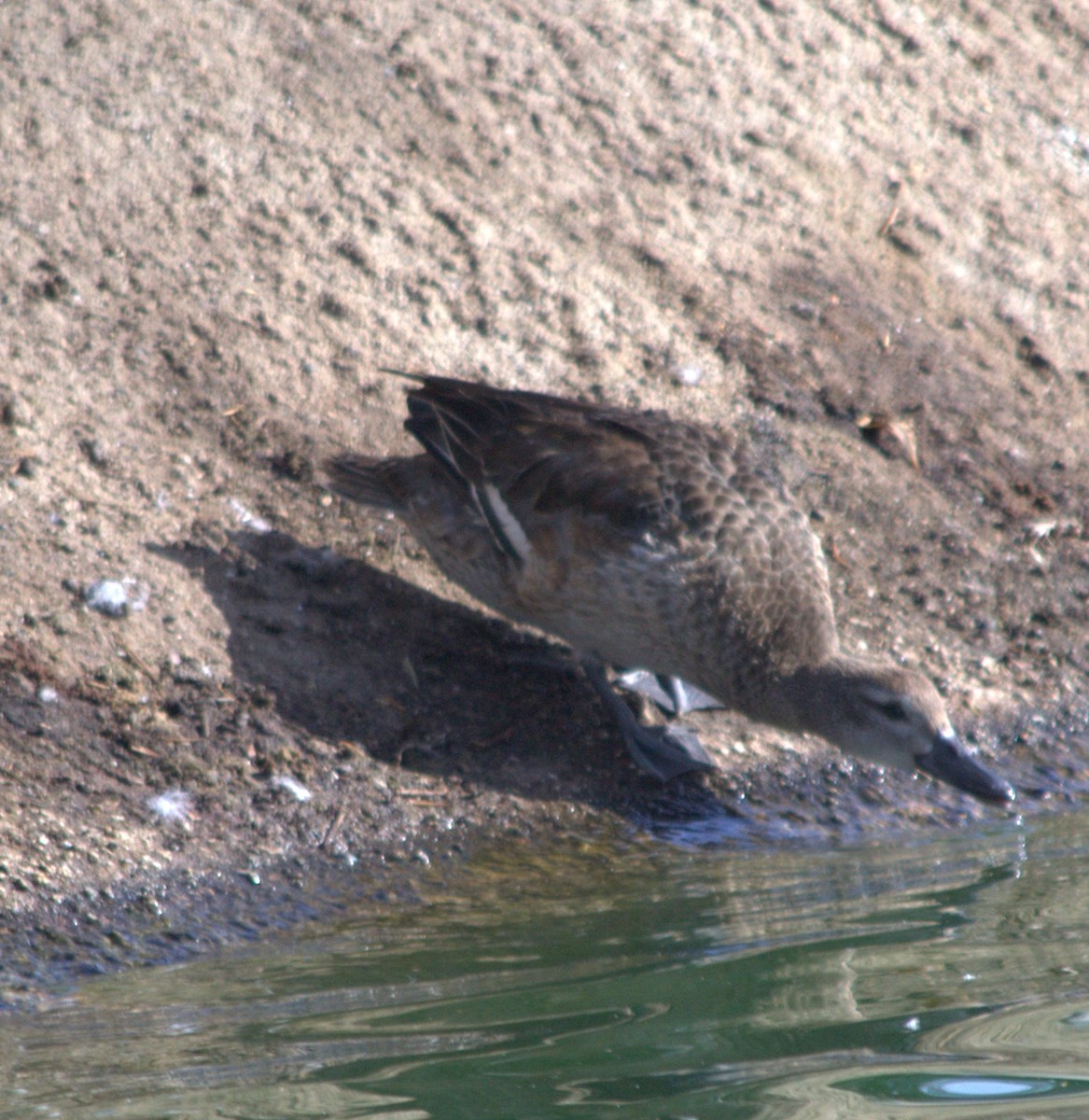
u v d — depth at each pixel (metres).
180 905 9.40
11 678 10.50
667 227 15.12
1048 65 17.80
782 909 9.40
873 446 14.20
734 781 11.38
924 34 17.50
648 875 10.15
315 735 10.82
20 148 13.73
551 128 15.35
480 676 11.68
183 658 11.02
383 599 12.01
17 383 12.39
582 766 11.20
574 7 16.25
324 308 13.63
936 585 13.32
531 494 10.96
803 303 15.04
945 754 10.67
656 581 10.58
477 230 14.46
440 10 15.77
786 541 10.96
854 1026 7.60
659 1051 7.39
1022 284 15.89
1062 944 8.62
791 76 16.58
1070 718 12.54
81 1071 7.29
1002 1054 7.20
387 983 8.41
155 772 10.26
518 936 9.09
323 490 12.58
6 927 8.94
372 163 14.57
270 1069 7.27
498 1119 6.71
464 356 13.78
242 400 12.90
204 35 14.85
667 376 14.13
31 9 14.59
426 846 10.29
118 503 11.93
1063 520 14.10
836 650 11.23
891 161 16.38
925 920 9.09
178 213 13.77
